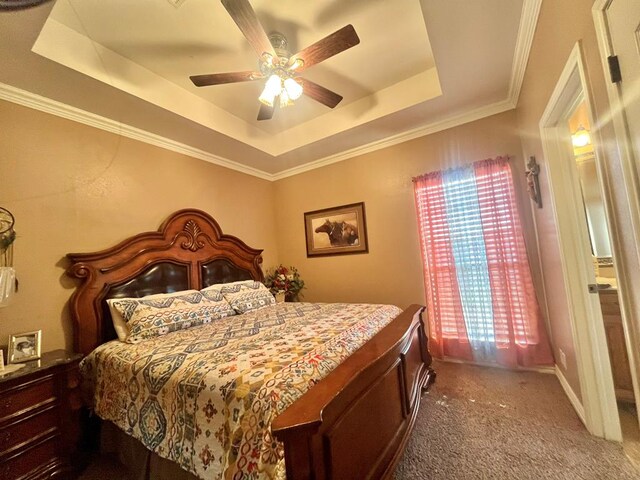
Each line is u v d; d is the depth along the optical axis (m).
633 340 0.97
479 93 2.56
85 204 2.30
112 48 2.06
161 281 2.63
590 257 1.72
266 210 4.17
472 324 2.79
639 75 0.81
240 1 1.41
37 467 1.53
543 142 1.85
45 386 1.61
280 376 1.16
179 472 1.32
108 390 1.70
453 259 2.89
